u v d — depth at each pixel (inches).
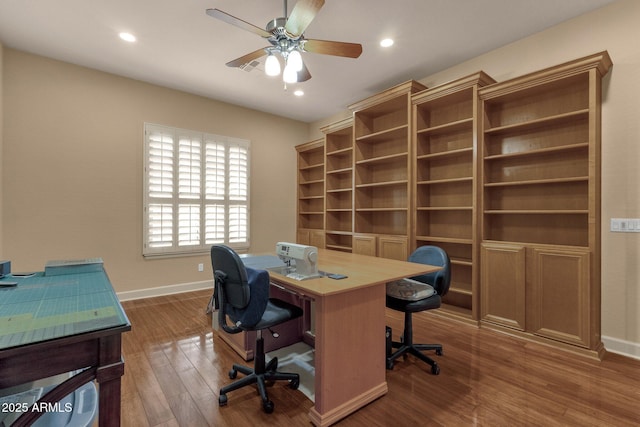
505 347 100.5
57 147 133.0
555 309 99.9
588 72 94.6
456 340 106.5
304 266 75.1
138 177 153.3
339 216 202.1
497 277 113.5
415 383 80.0
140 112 153.3
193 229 169.2
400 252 144.6
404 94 141.6
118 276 148.6
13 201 124.0
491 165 125.2
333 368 65.0
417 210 139.5
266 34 84.0
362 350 70.6
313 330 103.0
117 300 45.8
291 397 74.4
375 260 102.3
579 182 104.7
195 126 171.2
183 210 166.1
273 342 99.9
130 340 105.6
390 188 167.6
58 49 124.3
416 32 112.0
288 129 214.8
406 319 94.7
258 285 66.4
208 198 175.2
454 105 137.5
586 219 103.3
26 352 30.8
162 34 113.9
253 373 77.5
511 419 65.7
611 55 97.0
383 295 75.9
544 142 111.9
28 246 127.2
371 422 65.0
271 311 75.3
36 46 122.1
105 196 144.4
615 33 96.3
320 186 215.2
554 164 110.0
